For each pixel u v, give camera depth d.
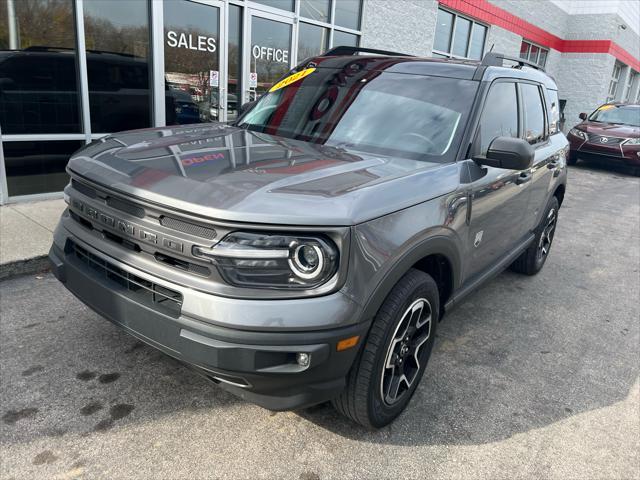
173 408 2.64
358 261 2.05
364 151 2.94
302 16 8.38
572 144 13.32
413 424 2.68
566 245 6.44
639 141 12.32
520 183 3.67
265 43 7.93
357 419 2.43
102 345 3.14
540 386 3.14
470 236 2.99
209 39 7.11
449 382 3.09
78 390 2.72
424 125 3.08
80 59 5.77
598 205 9.18
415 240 2.36
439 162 2.87
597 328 4.04
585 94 20.00
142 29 6.27
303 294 1.98
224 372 1.97
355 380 2.29
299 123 3.32
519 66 4.27
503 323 3.99
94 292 2.38
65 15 5.58
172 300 2.10
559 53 19.88
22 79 5.42
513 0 15.05
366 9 9.52
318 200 2.04
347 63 3.79
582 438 2.68
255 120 3.56
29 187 5.68
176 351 2.06
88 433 2.42
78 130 5.98
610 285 5.08
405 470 2.35
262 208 1.94
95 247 2.37
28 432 2.40
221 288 1.97
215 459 2.32
